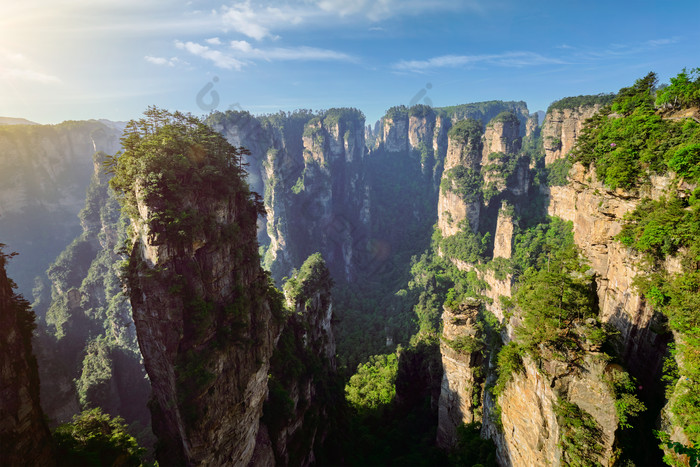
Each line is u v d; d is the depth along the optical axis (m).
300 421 48.59
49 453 28.08
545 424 28.50
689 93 34.72
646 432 26.81
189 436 31.05
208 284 34.41
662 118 35.44
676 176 30.06
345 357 96.12
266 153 153.38
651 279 29.53
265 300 44.03
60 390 74.19
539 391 29.09
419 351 70.56
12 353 25.45
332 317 79.62
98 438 34.56
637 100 43.00
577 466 25.12
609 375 26.06
